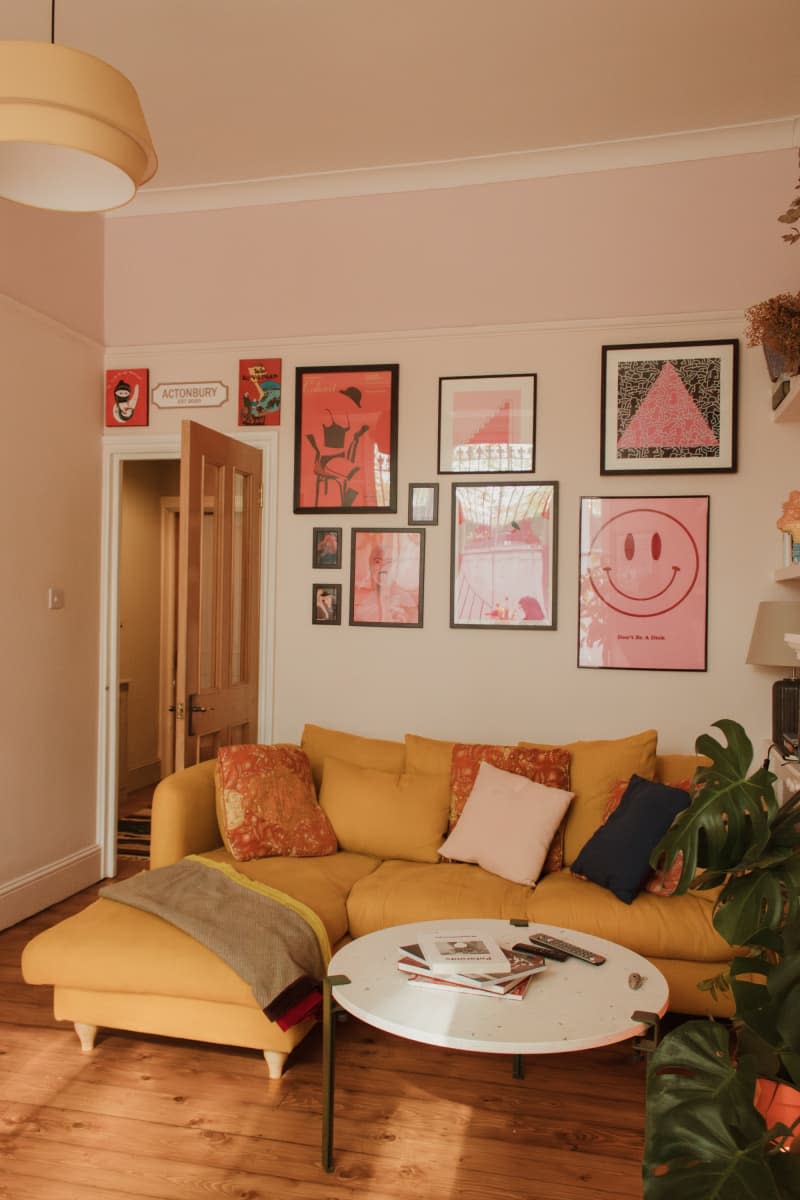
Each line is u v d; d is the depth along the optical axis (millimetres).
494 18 2996
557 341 4020
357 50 3176
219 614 4035
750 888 1688
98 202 2086
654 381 3904
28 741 3893
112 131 1817
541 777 3422
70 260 4199
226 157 3957
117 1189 2045
